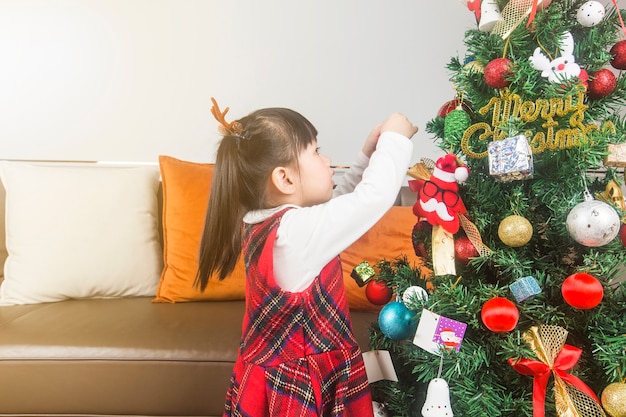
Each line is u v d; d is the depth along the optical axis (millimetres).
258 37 1863
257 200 879
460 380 789
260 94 1879
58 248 1424
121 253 1468
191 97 1873
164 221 1515
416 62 1865
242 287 1427
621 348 715
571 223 706
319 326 806
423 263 908
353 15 1855
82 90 1859
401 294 875
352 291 1366
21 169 1522
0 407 1123
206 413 1128
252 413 799
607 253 743
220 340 1150
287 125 881
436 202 786
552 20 745
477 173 840
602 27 795
